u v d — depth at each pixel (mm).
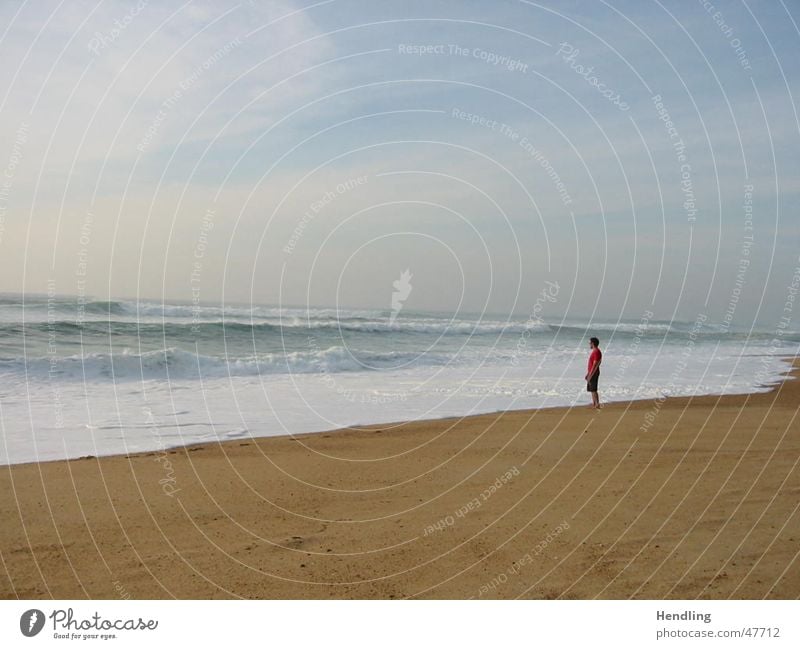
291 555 5777
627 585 5203
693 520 6543
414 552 5855
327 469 8625
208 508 6938
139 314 30281
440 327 36125
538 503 7141
